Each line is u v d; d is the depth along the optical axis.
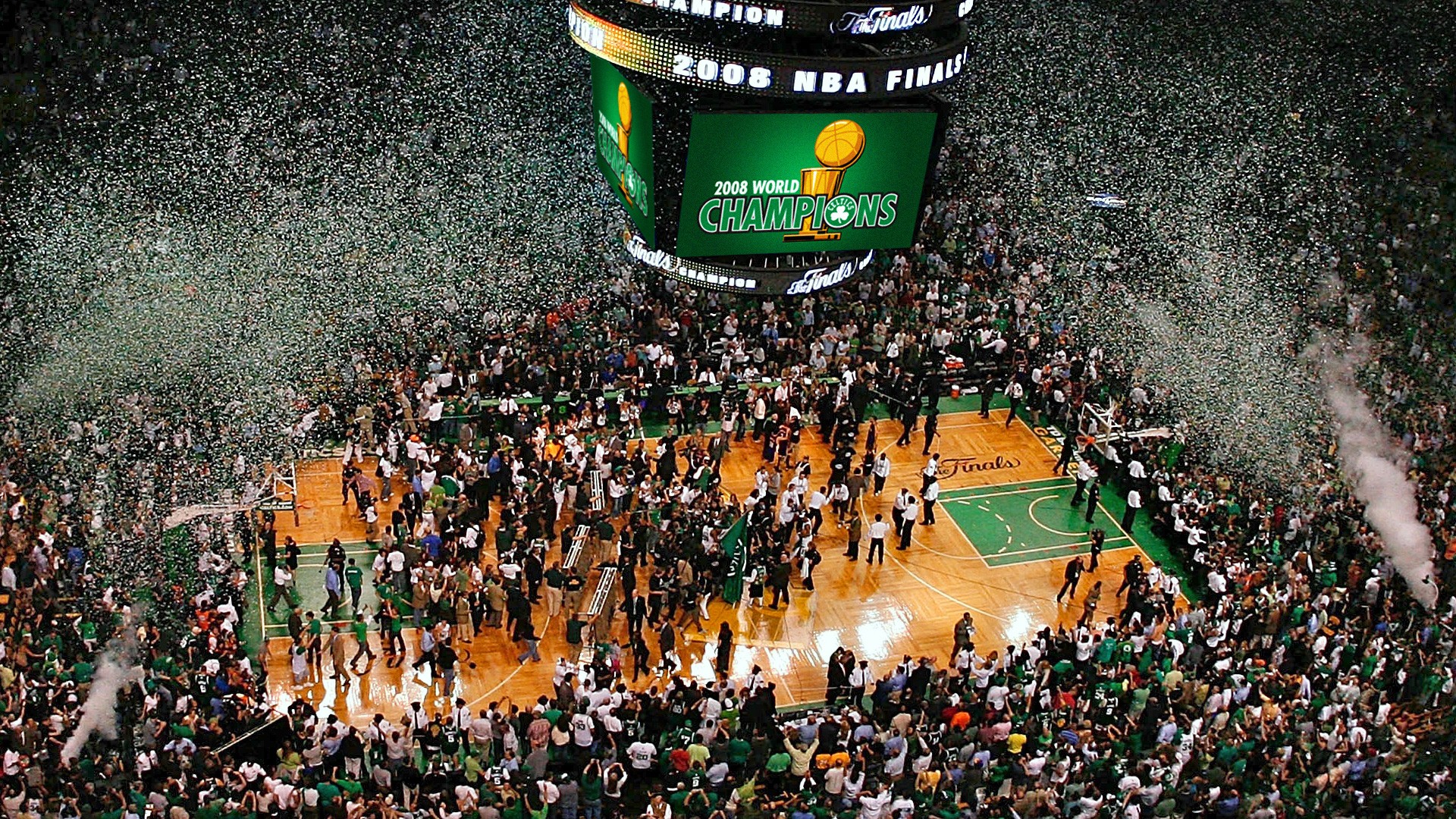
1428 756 28.38
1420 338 43.53
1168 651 30.55
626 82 30.70
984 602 33.72
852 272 33.84
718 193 30.39
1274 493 36.41
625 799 27.42
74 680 27.55
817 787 26.92
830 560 34.88
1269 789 26.92
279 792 25.25
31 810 24.12
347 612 31.67
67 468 33.44
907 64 28.62
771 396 38.44
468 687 30.03
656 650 31.45
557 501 34.22
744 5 27.14
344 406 37.50
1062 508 37.38
